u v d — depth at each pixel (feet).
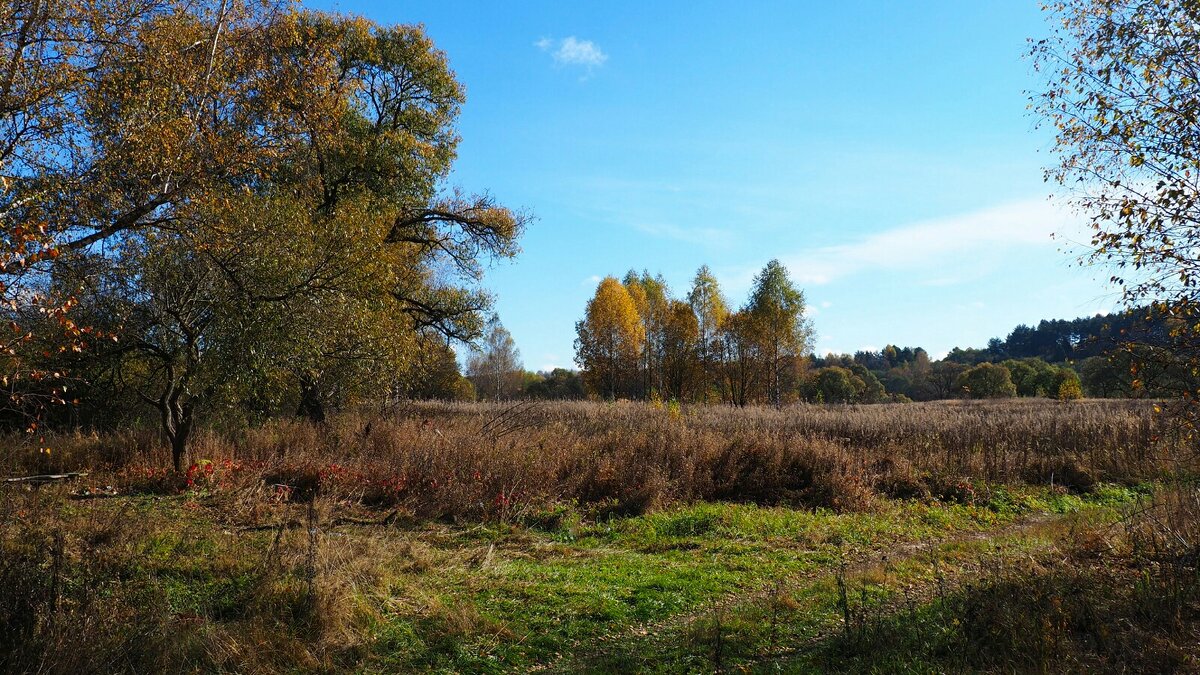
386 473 44.57
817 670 18.62
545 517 39.52
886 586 26.73
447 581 27.12
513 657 21.04
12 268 23.44
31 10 31.55
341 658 20.26
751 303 183.42
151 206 38.86
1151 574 22.33
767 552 33.88
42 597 20.30
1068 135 26.27
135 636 19.61
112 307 41.93
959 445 58.49
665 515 40.65
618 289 192.13
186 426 45.60
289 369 49.57
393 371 62.13
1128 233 23.43
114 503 37.58
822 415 82.58
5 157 31.48
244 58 45.52
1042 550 29.86
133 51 36.37
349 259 48.62
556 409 88.94
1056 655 17.74
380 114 81.51
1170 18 24.13
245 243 43.96
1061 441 60.80
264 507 37.42
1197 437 24.34
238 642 19.88
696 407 97.55
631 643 22.13
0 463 41.11
